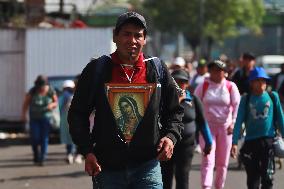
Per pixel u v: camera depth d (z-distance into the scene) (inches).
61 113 1131.3
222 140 728.3
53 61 1627.7
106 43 1620.3
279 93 1099.3
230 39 5787.4
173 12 4293.8
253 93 670.5
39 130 1125.7
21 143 1489.9
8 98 1654.8
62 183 922.7
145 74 404.2
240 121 675.4
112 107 399.9
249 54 990.4
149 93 399.9
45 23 1971.0
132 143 398.6
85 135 399.2
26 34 1625.2
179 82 662.5
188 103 660.7
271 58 3075.8
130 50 397.7
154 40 4982.8
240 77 995.3
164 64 410.3
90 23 2741.1
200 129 685.3
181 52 5216.5
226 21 4389.8
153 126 400.5
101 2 3026.6
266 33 5698.8
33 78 1624.0
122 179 401.1
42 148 1125.1
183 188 657.6
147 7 4293.8
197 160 1102.4
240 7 4448.8
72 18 2244.1
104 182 402.0
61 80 1544.0
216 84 733.3
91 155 396.2
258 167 668.1
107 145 399.5
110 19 2955.2
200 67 1183.6
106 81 401.1
